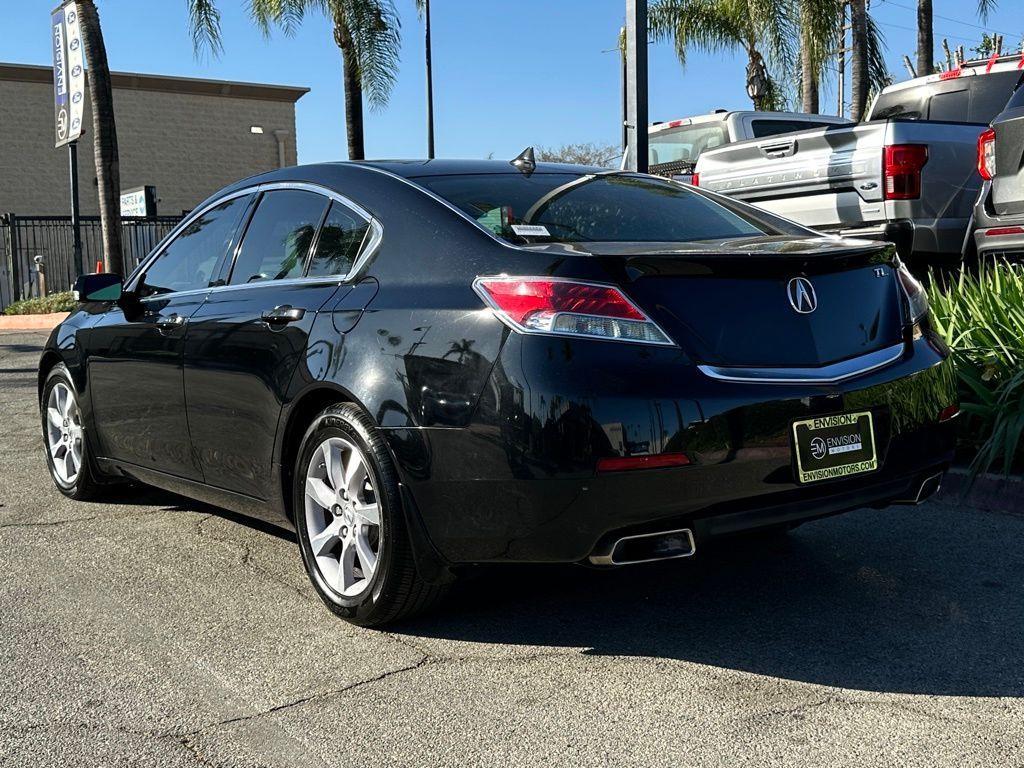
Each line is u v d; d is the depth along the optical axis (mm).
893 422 3355
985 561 4098
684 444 2996
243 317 4023
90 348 5062
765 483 3109
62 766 2625
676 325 3086
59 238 23734
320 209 4012
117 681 3145
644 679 3098
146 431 4676
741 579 3973
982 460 4914
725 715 2844
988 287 5859
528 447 3000
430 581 3357
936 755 2596
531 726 2805
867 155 7594
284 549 4520
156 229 22547
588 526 3012
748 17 18453
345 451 3586
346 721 2857
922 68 18875
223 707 2957
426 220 3568
